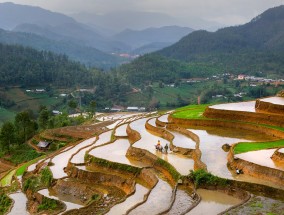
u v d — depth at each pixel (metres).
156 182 46.94
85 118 157.75
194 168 48.81
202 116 81.19
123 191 50.56
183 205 37.91
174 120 79.94
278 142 55.78
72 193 52.56
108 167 56.84
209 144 58.41
